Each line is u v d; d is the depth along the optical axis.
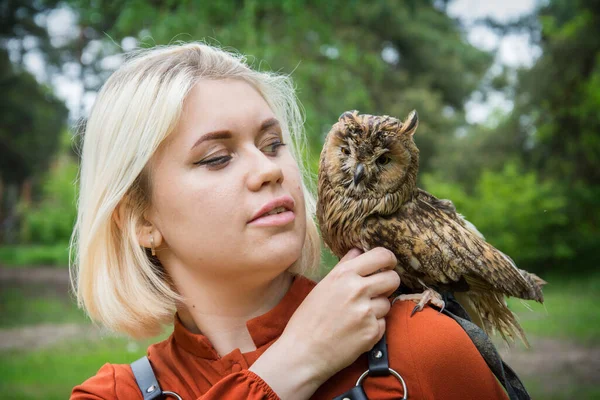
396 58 28.12
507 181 16.98
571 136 17.89
